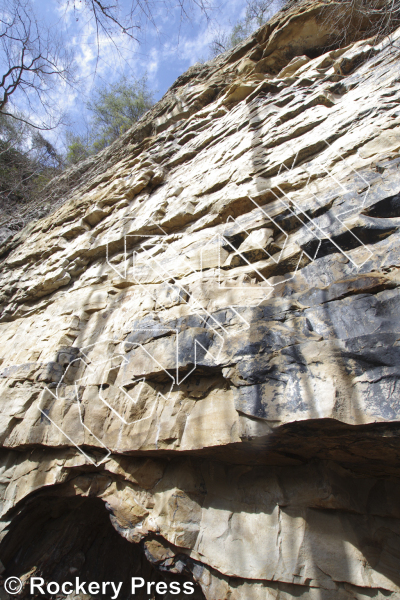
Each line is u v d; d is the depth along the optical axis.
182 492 3.05
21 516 4.28
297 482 2.67
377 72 4.46
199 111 7.75
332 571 2.28
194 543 2.83
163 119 8.60
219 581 2.65
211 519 2.86
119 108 15.90
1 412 4.72
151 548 3.09
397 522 2.39
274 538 2.53
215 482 3.03
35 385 4.64
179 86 9.17
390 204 2.95
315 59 5.66
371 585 2.17
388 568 2.21
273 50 6.49
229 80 7.66
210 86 7.86
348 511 2.46
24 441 4.19
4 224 11.62
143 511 3.21
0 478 4.46
